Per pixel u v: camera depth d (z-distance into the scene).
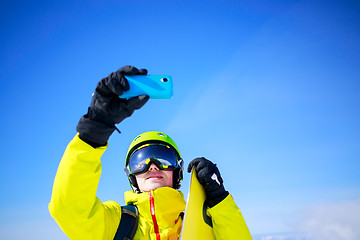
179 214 0.95
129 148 1.07
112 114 0.68
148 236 0.87
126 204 0.98
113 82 0.65
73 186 0.69
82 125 0.70
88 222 0.74
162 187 0.92
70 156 0.69
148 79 0.71
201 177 0.86
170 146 1.05
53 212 0.71
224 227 0.84
